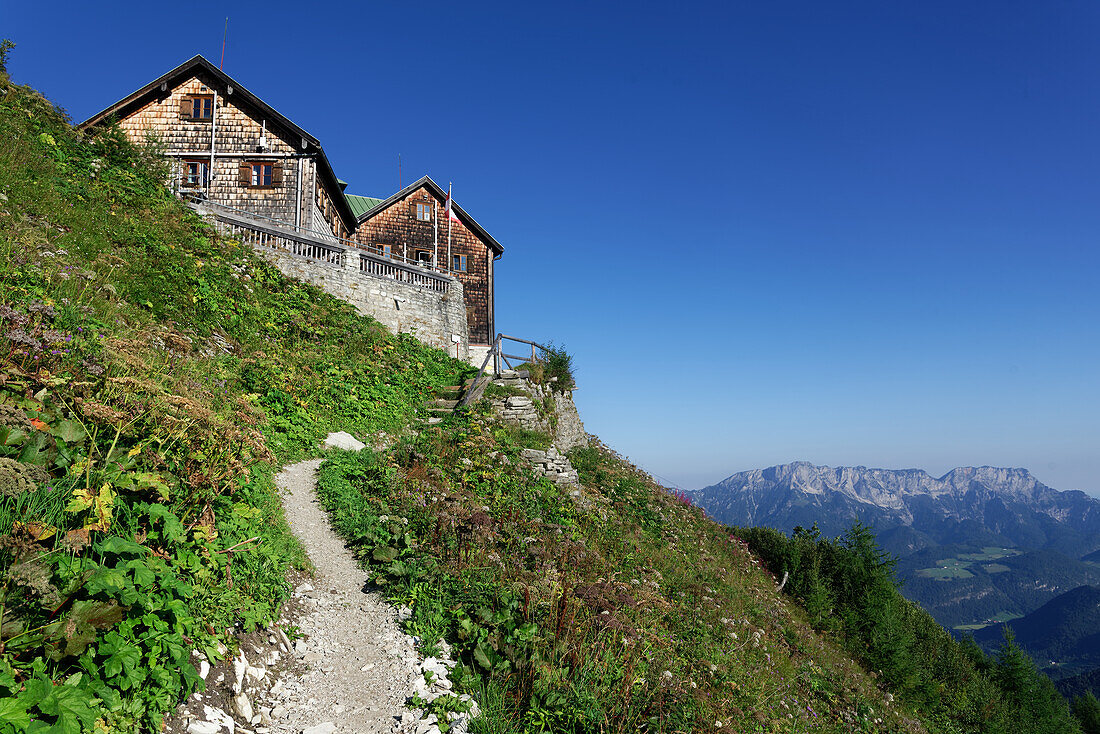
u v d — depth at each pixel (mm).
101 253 13961
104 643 4562
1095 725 38219
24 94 19156
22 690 3918
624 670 8422
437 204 42688
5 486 4727
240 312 18281
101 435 6516
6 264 9469
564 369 28203
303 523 10477
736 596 19000
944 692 25469
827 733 12672
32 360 6738
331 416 16812
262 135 31062
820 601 25500
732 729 8977
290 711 6078
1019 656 31656
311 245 27000
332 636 7711
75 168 18266
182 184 26359
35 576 4340
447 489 13500
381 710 6457
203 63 30609
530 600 8852
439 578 9211
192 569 6285
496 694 6984
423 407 21453
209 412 8062
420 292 31516
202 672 5531
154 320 13336
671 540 21094
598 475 23781
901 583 29578
